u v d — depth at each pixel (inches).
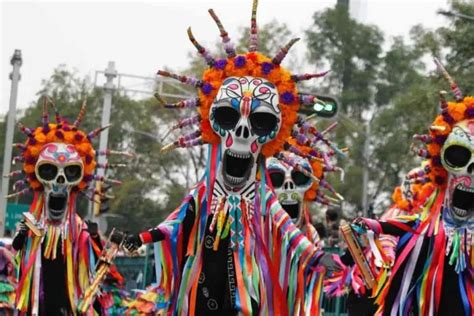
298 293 496.1
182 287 495.5
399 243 508.7
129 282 999.6
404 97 1839.3
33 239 632.4
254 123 495.5
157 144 2279.8
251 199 500.1
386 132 1919.3
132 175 2313.0
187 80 504.4
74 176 642.8
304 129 513.7
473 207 503.2
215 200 498.6
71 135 648.4
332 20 2279.8
